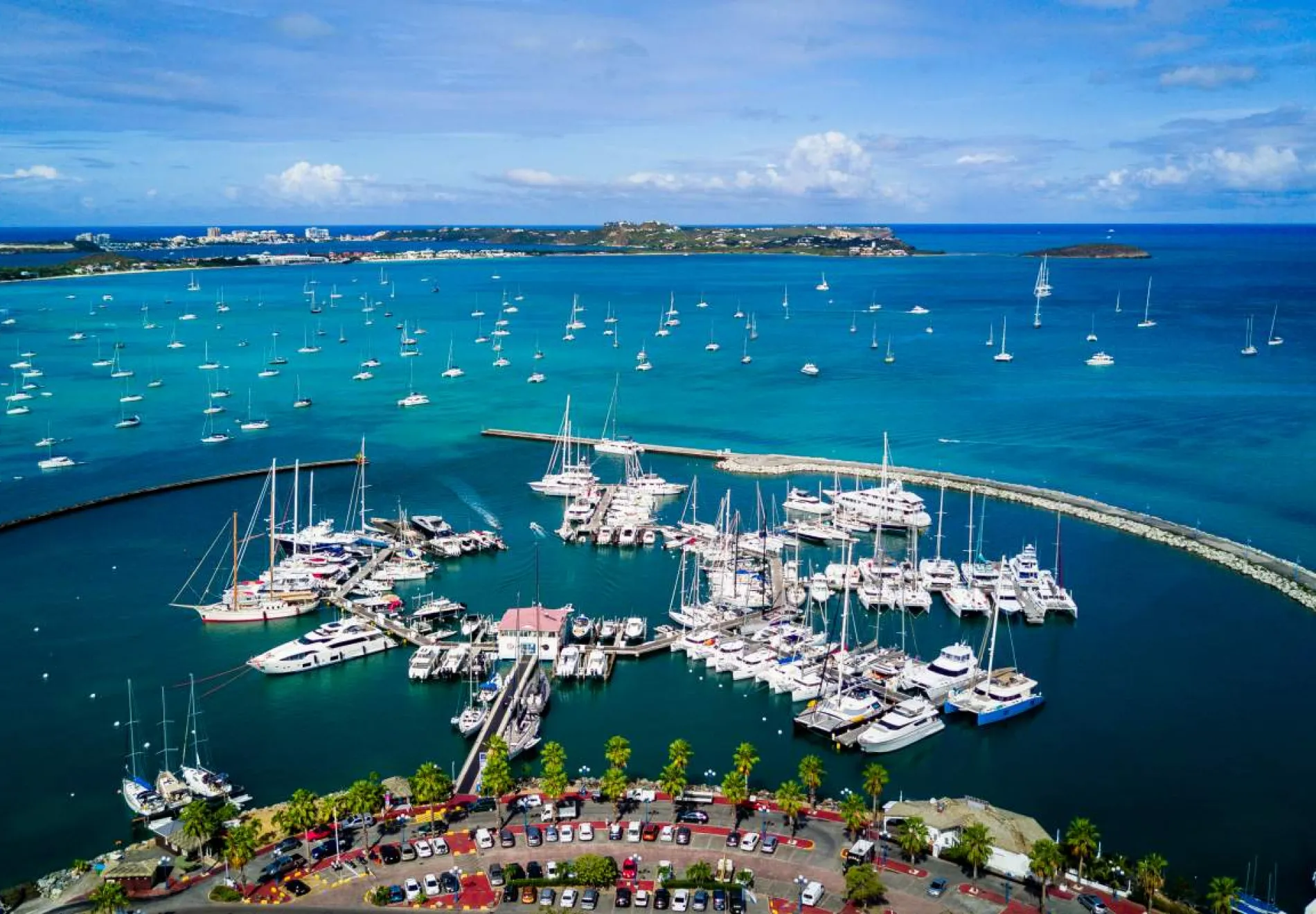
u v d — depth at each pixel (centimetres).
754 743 14950
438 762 14338
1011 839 11906
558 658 17275
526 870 11231
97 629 18800
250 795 13438
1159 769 14162
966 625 19362
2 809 13150
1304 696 16225
